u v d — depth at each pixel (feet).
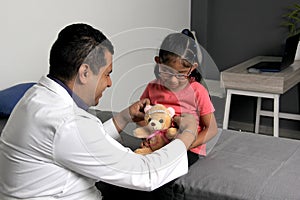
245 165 5.00
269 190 4.39
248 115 12.63
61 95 3.60
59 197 3.61
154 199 4.80
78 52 3.55
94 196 3.93
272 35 11.98
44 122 3.41
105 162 3.58
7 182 3.65
